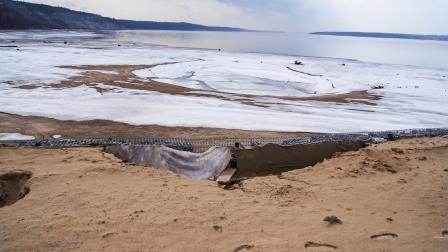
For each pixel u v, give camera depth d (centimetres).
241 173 1695
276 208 1234
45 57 6262
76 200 1241
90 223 1077
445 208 1239
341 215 1175
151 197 1291
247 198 1326
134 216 1134
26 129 2414
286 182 1497
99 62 6209
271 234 1043
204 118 2867
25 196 1280
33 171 1504
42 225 1056
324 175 1581
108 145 1927
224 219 1138
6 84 3722
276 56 10462
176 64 6588
